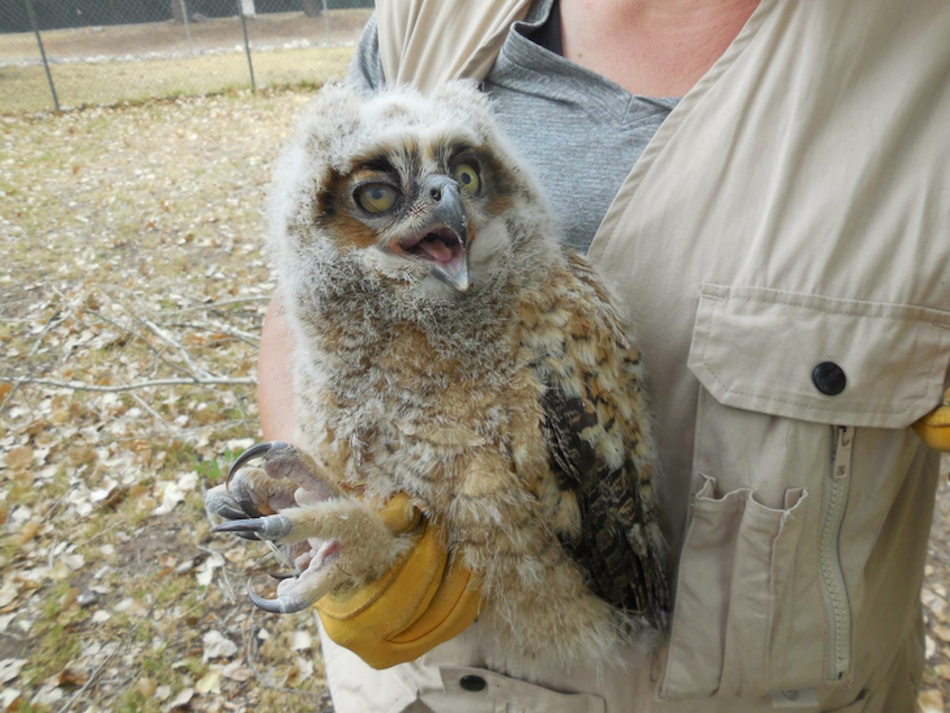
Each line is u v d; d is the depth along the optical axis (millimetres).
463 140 360
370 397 354
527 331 342
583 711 388
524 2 449
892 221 305
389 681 425
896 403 311
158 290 1686
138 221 2088
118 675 887
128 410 1308
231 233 1979
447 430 336
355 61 575
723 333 326
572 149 405
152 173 2492
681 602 348
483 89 463
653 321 355
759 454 326
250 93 3613
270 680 877
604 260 364
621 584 368
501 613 365
